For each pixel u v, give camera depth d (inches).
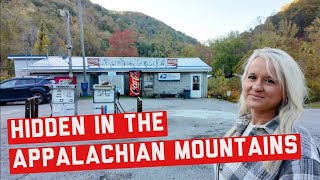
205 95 960.9
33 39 2389.3
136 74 918.4
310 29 1482.5
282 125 47.9
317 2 1720.0
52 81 695.1
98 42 2731.3
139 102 411.5
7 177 185.0
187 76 956.6
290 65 49.9
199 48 3159.5
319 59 936.9
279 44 1519.4
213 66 2369.6
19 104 680.4
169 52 3139.8
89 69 902.4
